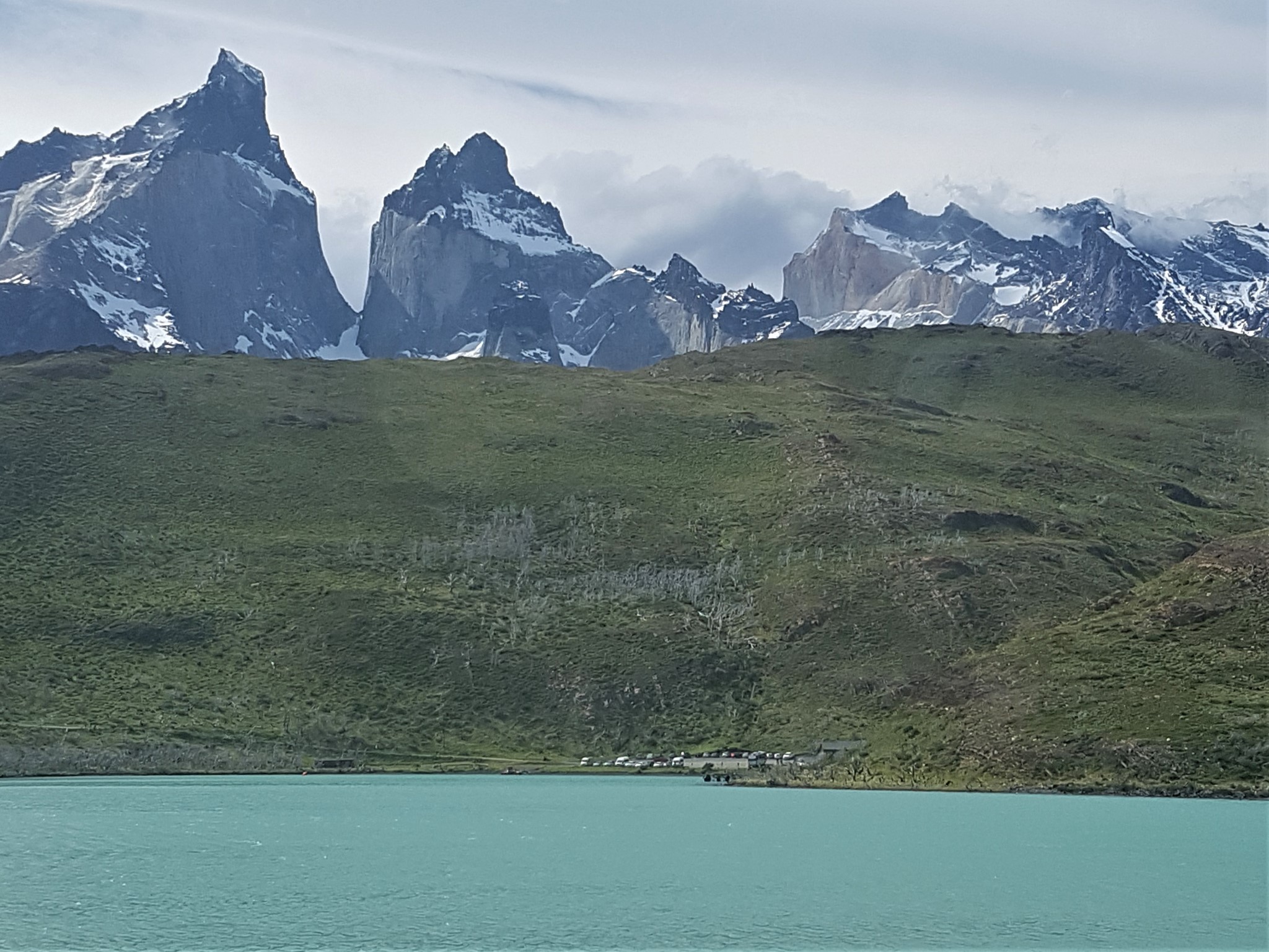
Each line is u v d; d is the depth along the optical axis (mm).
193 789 125562
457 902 73375
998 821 97375
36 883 78188
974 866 81500
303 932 67188
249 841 93062
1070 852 85938
